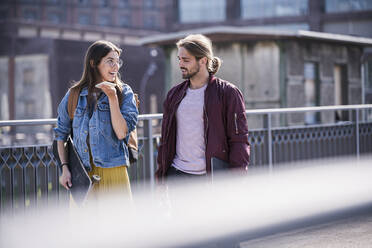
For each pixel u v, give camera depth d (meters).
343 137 8.43
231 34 18.62
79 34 54.34
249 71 19.41
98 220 4.15
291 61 19.06
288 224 6.30
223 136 4.41
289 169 7.51
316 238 5.74
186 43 4.39
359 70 22.23
